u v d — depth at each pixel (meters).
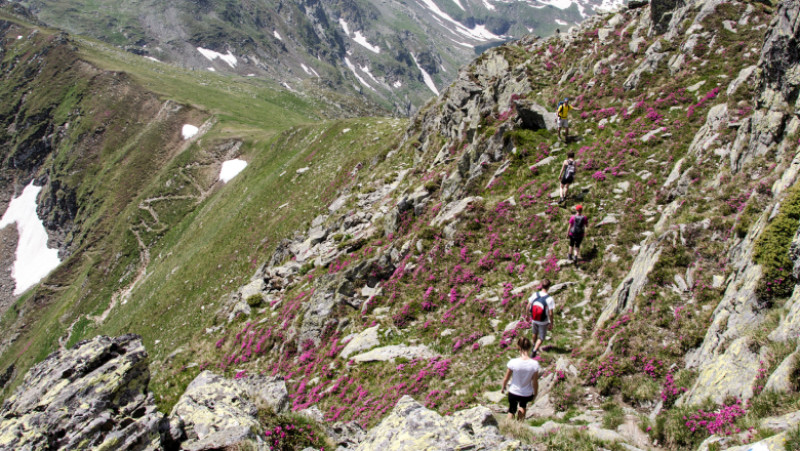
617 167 24.95
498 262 24.70
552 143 30.19
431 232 29.97
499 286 23.14
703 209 17.53
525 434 10.22
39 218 192.88
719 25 29.20
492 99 39.94
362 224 46.78
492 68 46.94
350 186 61.97
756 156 17.59
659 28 33.00
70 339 102.88
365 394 21.50
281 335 34.34
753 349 10.41
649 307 15.26
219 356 39.16
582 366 14.73
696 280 15.07
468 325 21.98
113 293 118.69
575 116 31.11
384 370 22.30
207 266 69.19
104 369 10.99
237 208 85.81
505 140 32.22
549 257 22.50
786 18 16.97
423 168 50.12
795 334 9.70
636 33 34.34
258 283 47.88
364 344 25.41
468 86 47.47
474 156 34.41
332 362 26.27
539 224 24.77
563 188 24.88
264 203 77.94
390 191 51.75
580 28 41.06
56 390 10.42
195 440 10.27
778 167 15.41
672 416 10.55
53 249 184.50
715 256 15.41
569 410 13.33
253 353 35.75
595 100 31.55
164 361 43.16
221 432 10.45
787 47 16.78
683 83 27.81
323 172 75.00
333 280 32.41
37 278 174.62
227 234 75.88
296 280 44.09
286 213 68.38
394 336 24.97
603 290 18.84
